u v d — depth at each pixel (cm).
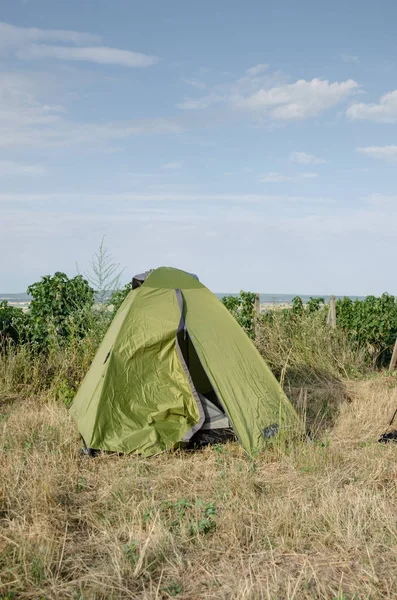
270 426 621
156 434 622
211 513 443
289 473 541
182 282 730
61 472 529
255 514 442
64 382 860
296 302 1248
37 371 912
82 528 432
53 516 435
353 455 588
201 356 647
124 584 355
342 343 1134
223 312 715
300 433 626
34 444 613
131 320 674
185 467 557
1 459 545
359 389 938
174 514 454
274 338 1108
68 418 709
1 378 894
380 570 366
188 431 629
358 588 344
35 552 378
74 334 991
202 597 341
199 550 398
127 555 382
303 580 353
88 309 993
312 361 1058
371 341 1236
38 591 342
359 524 415
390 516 431
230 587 350
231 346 678
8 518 426
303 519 430
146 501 462
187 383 675
